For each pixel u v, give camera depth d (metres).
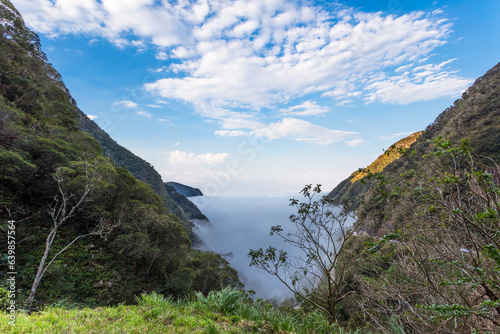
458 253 2.97
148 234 21.25
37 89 24.53
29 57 28.56
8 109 15.55
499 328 2.25
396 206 3.55
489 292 2.30
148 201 28.81
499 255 1.98
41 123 21.20
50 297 10.58
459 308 2.20
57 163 17.22
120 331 3.42
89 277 14.52
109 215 19.62
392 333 3.49
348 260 4.64
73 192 16.61
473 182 2.45
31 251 13.36
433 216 2.97
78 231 18.16
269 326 3.91
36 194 17.30
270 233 5.75
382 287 3.84
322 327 3.99
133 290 16.00
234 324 4.02
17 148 14.88
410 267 3.35
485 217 2.19
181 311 4.39
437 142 2.71
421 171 3.10
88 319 3.88
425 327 3.20
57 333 3.29
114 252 18.42
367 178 3.68
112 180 20.00
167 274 21.81
